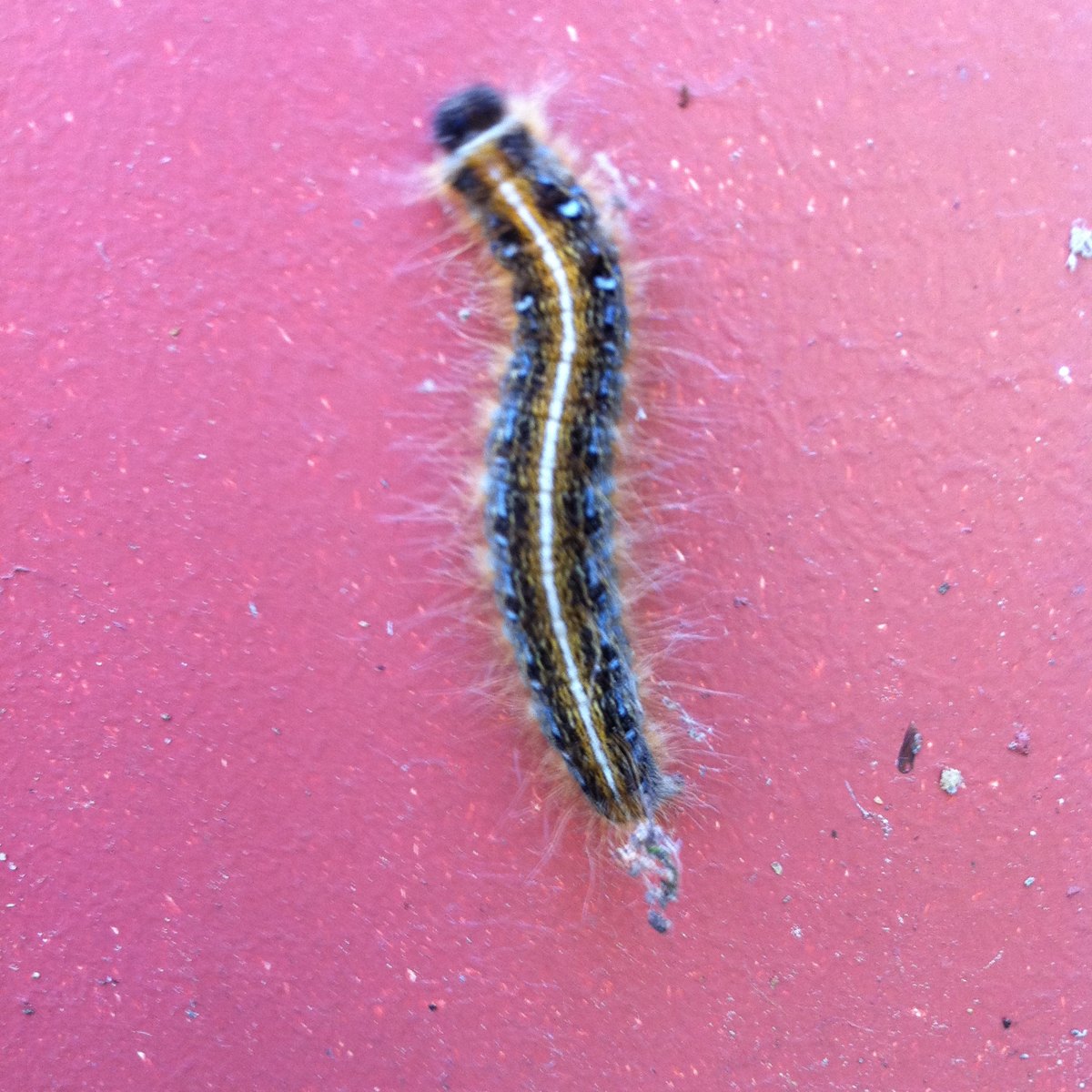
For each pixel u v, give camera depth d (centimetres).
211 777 10
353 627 10
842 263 9
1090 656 10
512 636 9
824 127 9
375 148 9
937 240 9
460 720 10
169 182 9
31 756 10
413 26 9
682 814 10
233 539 10
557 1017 10
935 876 10
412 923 10
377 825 10
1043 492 10
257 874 10
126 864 10
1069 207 9
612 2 9
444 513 9
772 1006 10
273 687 10
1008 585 10
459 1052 10
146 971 10
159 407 9
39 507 10
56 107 9
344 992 10
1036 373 9
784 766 10
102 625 10
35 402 10
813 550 10
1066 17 9
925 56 9
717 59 9
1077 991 10
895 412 9
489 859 10
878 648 10
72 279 9
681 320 9
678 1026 10
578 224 9
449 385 9
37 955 10
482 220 9
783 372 9
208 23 9
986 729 10
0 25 9
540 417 9
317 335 9
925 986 10
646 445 9
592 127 9
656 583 9
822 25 9
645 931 10
